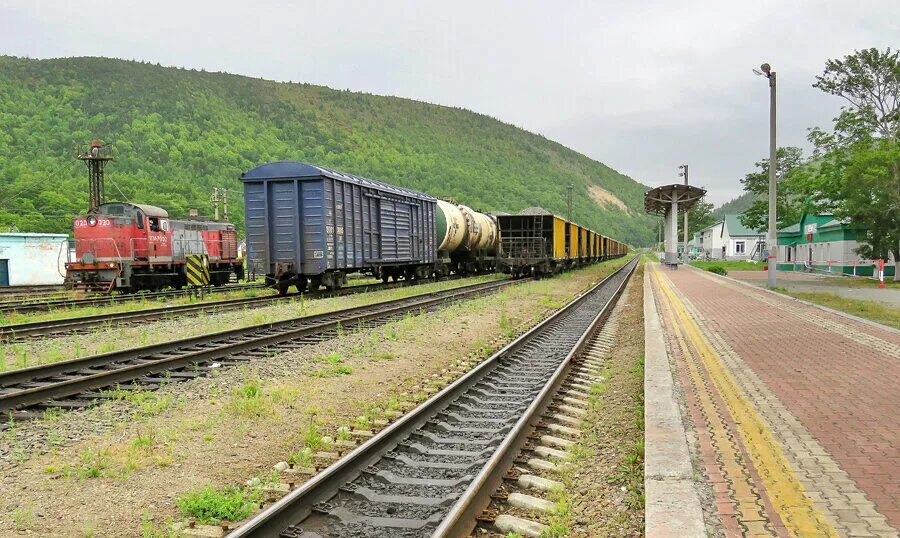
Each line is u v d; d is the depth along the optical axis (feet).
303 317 50.88
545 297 79.30
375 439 20.10
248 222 74.38
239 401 25.98
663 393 24.80
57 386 26.84
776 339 39.09
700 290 81.41
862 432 19.65
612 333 50.26
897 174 86.33
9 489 17.57
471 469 19.02
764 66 81.20
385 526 15.34
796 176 106.83
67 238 119.03
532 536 14.84
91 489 17.71
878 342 37.04
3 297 78.84
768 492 15.05
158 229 80.74
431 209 107.34
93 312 58.75
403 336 46.11
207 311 59.62
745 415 21.80
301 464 19.57
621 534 14.55
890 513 13.78
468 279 122.62
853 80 98.94
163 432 22.65
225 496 16.84
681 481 15.64
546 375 33.47
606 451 20.79
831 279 109.81
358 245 81.35
